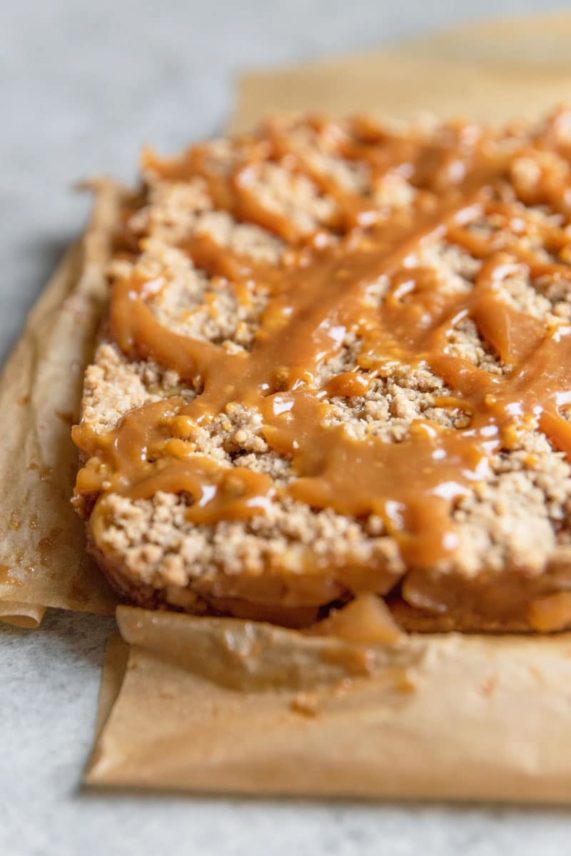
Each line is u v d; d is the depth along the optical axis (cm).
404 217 81
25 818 63
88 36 116
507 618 66
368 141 88
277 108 96
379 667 64
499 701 63
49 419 75
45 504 72
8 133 101
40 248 90
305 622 66
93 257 84
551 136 86
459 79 96
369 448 67
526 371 70
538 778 62
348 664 64
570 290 75
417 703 63
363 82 97
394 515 65
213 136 99
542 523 65
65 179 95
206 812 63
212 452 69
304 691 64
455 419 69
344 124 89
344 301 75
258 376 72
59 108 104
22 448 74
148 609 67
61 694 67
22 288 87
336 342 73
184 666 66
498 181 83
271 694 65
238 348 73
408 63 99
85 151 98
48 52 114
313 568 65
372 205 82
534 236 79
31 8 123
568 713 63
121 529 67
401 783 62
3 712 66
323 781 63
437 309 74
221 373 72
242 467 68
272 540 65
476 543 64
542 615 65
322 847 62
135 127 101
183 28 117
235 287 77
